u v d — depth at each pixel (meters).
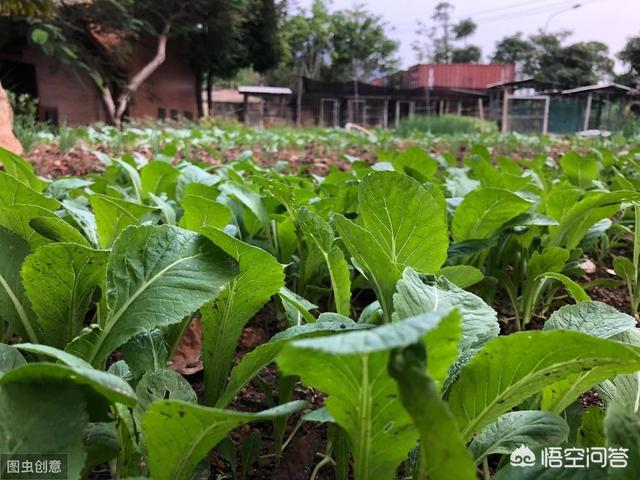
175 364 1.71
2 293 1.25
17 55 20.36
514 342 0.90
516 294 2.29
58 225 1.42
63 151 6.67
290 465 1.25
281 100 37.22
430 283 1.12
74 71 19.67
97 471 1.25
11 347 1.06
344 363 0.78
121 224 1.72
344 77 55.72
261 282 1.24
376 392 0.83
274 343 1.06
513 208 1.98
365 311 1.40
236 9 25.39
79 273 1.20
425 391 0.63
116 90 22.83
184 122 18.83
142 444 1.00
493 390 0.97
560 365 0.91
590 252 3.23
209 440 0.89
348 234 1.19
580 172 3.74
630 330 1.25
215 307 1.27
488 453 0.99
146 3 22.25
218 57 27.52
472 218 2.06
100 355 1.08
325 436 1.46
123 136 8.53
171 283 1.16
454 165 5.51
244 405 1.58
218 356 1.30
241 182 2.96
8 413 0.78
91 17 19.59
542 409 1.16
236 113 36.88
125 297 1.14
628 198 1.95
